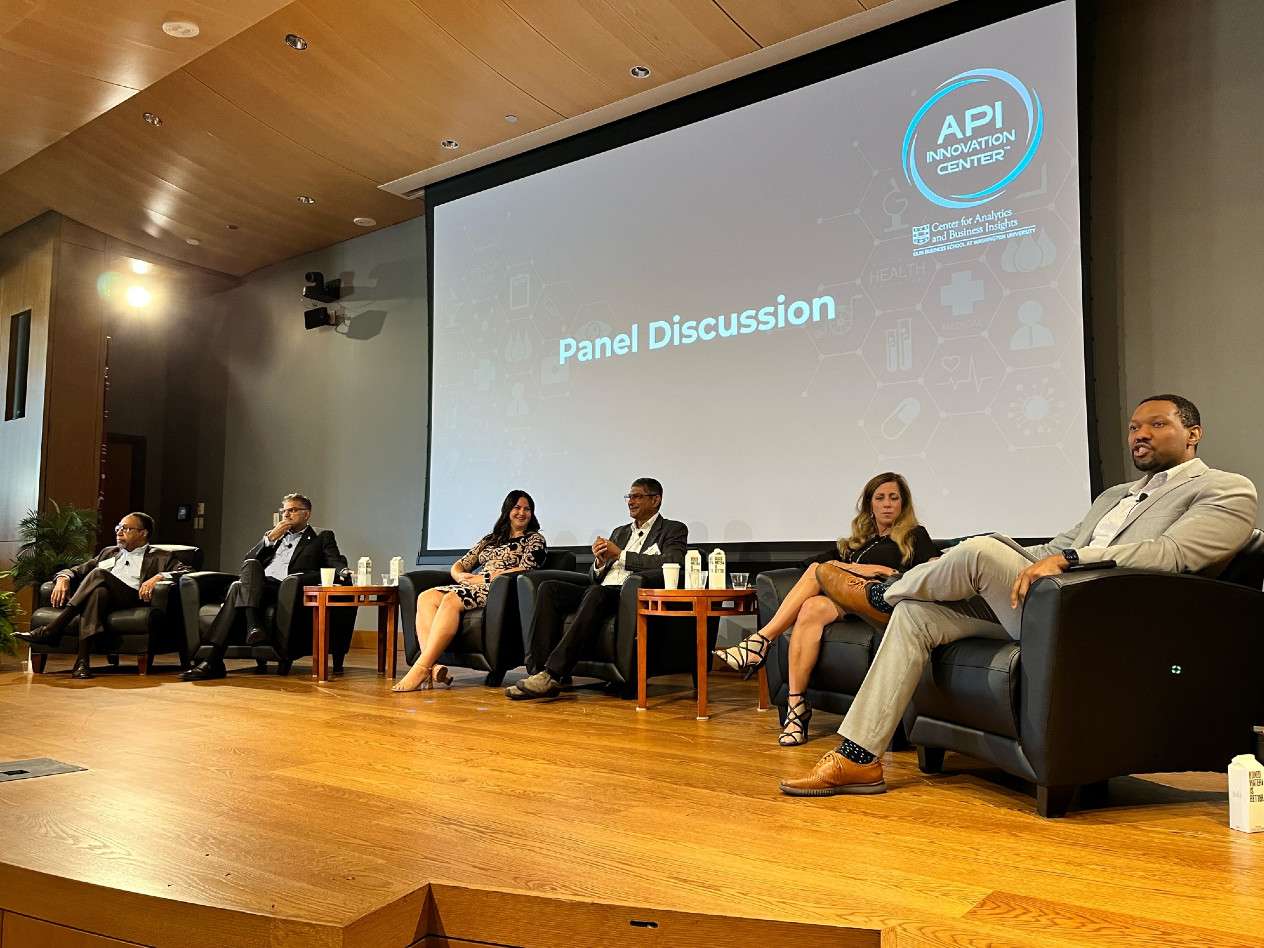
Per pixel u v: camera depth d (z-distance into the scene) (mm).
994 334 4074
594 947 1403
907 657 2215
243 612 4836
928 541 3303
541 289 5734
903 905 1394
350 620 5043
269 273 7852
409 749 2717
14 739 2883
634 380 5262
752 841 1750
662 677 4859
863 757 2168
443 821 1890
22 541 6965
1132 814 1996
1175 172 3844
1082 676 1914
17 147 5352
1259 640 2076
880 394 4379
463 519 6016
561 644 3871
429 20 4531
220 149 5922
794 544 4586
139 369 8516
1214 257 3729
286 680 4641
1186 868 1591
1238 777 1863
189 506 8250
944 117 4285
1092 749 1937
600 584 4152
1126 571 1964
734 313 4895
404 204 6652
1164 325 3820
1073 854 1676
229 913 1383
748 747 2785
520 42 4668
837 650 2830
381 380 6965
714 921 1359
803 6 4328
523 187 5871
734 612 3584
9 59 4434
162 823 1868
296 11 4520
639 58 4781
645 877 1524
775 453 4691
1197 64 3824
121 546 5348
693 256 5078
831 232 4594
